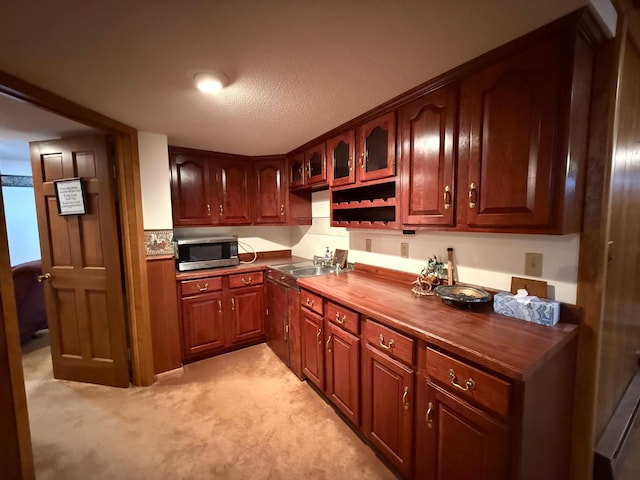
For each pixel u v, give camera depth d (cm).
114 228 215
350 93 156
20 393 139
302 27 102
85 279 222
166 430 179
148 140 225
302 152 263
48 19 95
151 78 138
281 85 146
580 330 122
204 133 225
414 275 199
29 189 438
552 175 105
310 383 227
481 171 126
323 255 299
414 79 141
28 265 315
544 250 133
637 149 157
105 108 174
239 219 296
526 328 120
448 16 97
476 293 152
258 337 296
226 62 124
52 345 234
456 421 111
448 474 116
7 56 118
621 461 149
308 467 152
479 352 100
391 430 142
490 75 121
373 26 102
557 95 103
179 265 261
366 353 156
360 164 195
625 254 158
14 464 137
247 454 160
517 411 94
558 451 120
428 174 150
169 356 245
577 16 95
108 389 223
